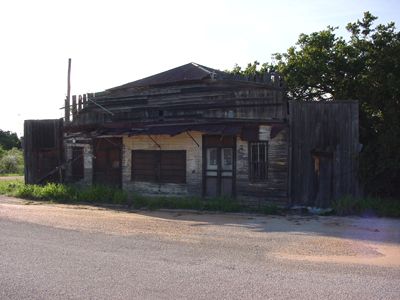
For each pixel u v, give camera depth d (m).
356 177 16.38
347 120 16.61
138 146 20.59
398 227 12.21
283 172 17.36
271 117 18.00
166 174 19.83
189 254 8.53
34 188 20.59
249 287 6.44
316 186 16.86
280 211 16.17
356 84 22.30
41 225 11.89
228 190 18.45
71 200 18.94
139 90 21.30
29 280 6.80
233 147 18.34
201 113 19.53
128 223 12.55
